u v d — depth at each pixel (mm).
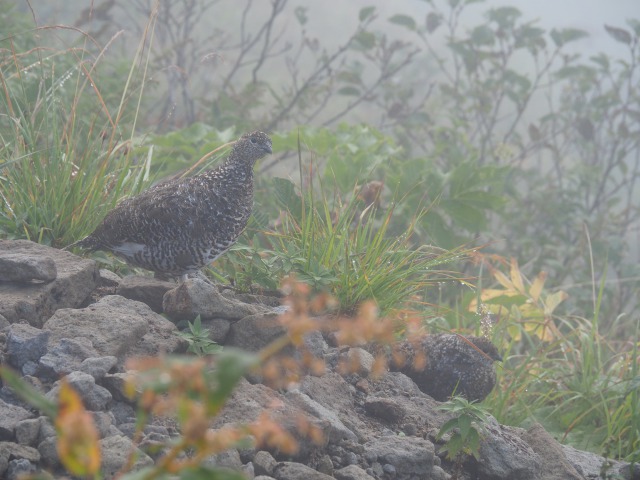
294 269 9508
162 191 9195
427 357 9469
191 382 3055
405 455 7516
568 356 13562
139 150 12789
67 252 9008
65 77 11930
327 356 8930
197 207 9047
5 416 6348
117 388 6859
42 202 10148
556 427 11227
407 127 19438
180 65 19125
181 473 3062
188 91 19250
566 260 17891
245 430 3264
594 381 11812
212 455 6391
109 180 11203
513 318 12602
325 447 7387
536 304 13078
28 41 15109
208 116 18828
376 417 8445
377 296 9789
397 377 9227
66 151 11023
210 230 9156
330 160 13219
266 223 11352
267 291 9953
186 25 20266
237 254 10531
